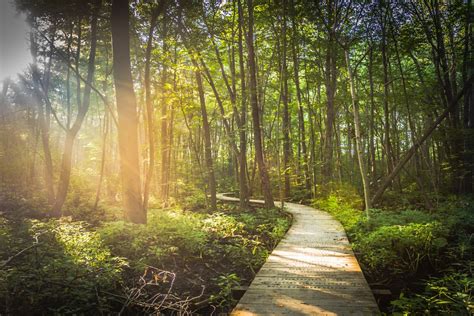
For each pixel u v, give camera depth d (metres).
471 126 17.11
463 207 13.48
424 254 8.12
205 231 10.41
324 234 9.87
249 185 23.41
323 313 4.23
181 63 15.55
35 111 24.30
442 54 17.23
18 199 18.89
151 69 16.89
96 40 17.66
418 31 16.61
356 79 21.17
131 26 14.66
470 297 4.71
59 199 15.70
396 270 7.61
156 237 8.73
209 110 28.36
